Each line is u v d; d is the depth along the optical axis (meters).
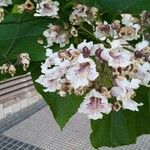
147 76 0.21
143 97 0.25
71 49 0.21
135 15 0.25
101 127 0.28
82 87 0.20
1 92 1.22
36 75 0.25
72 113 0.25
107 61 0.21
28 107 1.31
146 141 0.96
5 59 0.24
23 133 1.12
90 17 0.24
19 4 0.25
